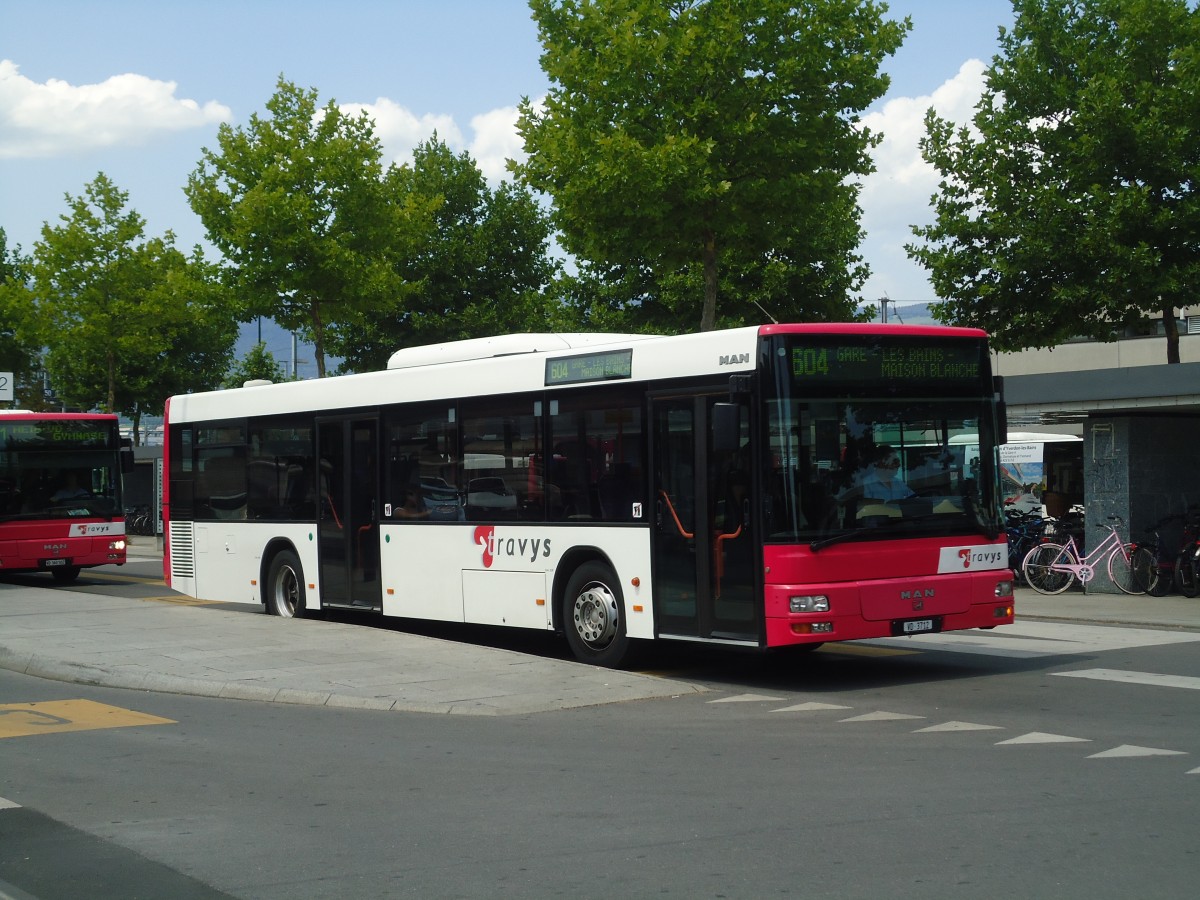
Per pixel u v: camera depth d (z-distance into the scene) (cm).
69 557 2636
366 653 1373
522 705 1100
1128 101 2469
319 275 3009
